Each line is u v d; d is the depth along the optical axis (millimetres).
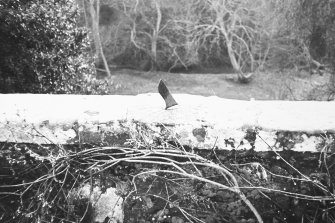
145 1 22656
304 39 13250
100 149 1920
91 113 2027
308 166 1876
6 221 2012
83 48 6965
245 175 1894
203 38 24156
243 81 21625
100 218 1961
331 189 1823
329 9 11320
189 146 1926
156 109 2068
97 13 20359
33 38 5730
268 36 19422
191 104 2127
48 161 1992
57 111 2049
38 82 6008
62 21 6211
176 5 23000
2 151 1994
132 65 24547
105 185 1978
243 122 1905
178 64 24828
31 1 5805
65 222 1975
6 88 5820
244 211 1890
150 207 1938
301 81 14258
